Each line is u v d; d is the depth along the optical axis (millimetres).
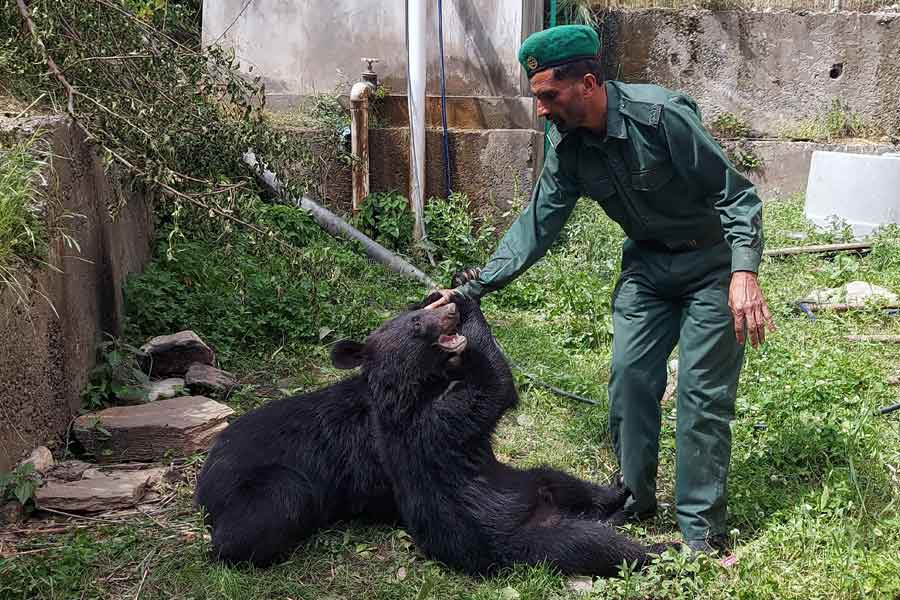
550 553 4141
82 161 6145
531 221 4516
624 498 4789
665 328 4484
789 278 9172
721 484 4324
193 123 6684
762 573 4008
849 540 4191
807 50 13531
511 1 10188
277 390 6414
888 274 9023
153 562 4266
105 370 5965
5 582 3992
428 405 4289
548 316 8117
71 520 4660
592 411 6043
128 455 5363
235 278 7496
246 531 4172
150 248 8234
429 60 10359
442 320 4230
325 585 4145
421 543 4312
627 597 3953
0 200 4812
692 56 13688
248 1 10477
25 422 4914
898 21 13219
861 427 5355
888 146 12992
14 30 6168
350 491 4578
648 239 4391
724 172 3984
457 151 10203
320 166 9914
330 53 10492
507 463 5387
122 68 6535
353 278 8773
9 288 4699
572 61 3988
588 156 4250
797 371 6289
